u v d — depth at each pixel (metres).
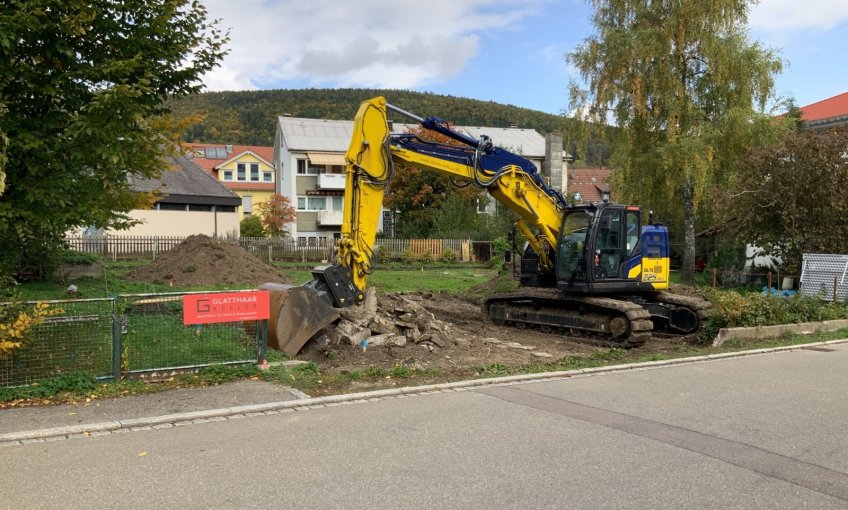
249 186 62.78
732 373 9.73
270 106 114.50
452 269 35.34
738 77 25.80
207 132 104.25
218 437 6.08
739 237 24.44
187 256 20.84
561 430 6.41
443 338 11.55
